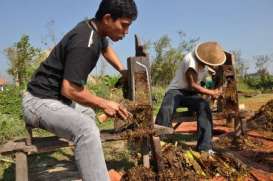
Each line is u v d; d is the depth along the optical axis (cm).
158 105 1545
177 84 634
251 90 3045
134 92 471
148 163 487
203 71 638
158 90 2028
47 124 356
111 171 514
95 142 335
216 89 704
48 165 626
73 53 336
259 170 548
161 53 3312
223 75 706
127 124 454
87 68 341
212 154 571
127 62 480
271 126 647
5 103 1192
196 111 610
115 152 668
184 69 625
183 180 478
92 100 350
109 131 472
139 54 479
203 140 595
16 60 1788
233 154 630
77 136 338
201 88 617
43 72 365
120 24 353
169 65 3300
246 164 575
